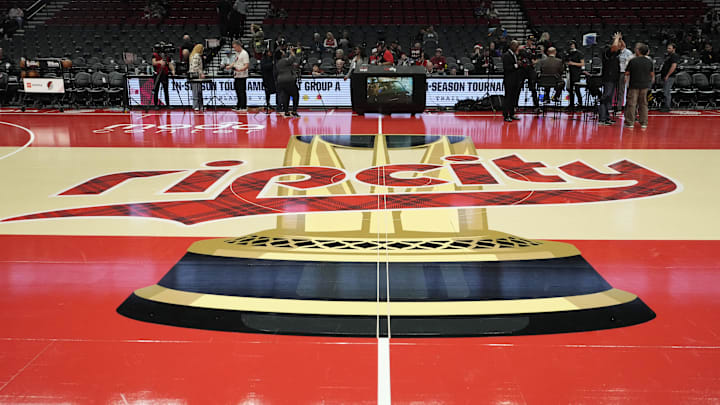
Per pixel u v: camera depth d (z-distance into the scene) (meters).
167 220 4.57
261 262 3.60
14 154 7.54
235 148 7.94
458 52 17.50
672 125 10.34
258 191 5.48
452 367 2.41
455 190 5.47
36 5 21.72
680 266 3.56
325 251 3.79
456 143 8.28
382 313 2.88
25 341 2.64
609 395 2.22
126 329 2.75
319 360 2.46
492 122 10.81
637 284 3.27
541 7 20.95
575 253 3.77
